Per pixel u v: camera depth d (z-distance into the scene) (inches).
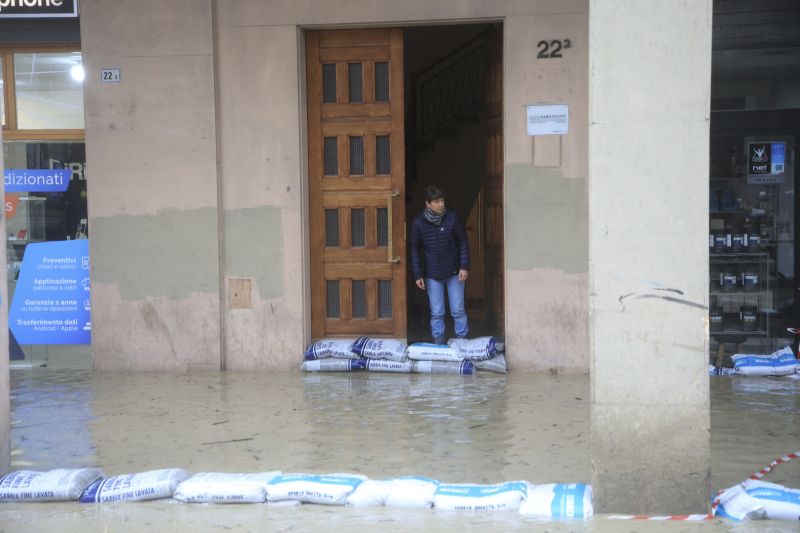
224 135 327.0
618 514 171.0
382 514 176.1
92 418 261.4
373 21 319.9
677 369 167.0
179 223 327.9
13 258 343.6
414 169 511.8
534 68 311.7
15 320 343.6
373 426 246.7
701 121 163.2
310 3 320.8
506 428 242.4
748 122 322.3
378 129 333.4
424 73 518.3
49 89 339.9
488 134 349.4
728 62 322.0
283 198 326.0
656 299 166.7
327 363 323.6
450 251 334.6
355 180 335.3
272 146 325.4
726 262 325.7
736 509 168.2
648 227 165.9
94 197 330.0
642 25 163.5
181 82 325.1
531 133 313.3
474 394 284.7
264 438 236.2
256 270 327.9
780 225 323.3
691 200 164.4
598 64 165.2
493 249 346.9
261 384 306.2
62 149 341.7
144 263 329.4
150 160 327.9
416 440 231.5
